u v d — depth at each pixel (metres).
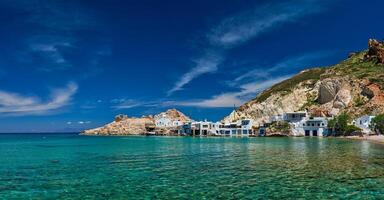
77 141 122.25
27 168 37.59
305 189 23.62
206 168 35.69
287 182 26.25
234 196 22.27
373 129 106.31
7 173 33.69
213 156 50.09
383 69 151.75
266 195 22.25
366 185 24.53
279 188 24.19
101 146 83.81
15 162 44.16
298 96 171.62
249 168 34.66
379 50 168.00
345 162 37.50
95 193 23.94
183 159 46.22
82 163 42.38
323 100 156.88
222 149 65.50
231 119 185.50
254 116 178.25
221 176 30.00
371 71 153.38
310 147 64.75
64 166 39.19
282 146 70.31
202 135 170.75
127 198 22.41
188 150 64.69
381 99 126.94
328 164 36.03
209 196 22.45
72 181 28.67
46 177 30.91
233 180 27.77
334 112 138.62
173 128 197.25
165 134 198.00
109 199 22.22
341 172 30.33
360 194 21.91
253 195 22.38
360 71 159.75
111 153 59.16
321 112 143.00
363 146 64.56
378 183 25.20
